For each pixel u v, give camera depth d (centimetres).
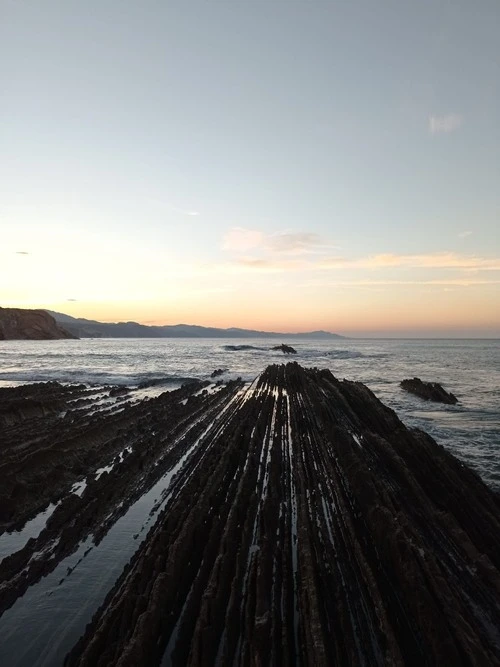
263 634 479
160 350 9094
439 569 595
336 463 1131
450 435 1695
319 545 693
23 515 896
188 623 517
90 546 755
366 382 3759
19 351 7719
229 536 691
